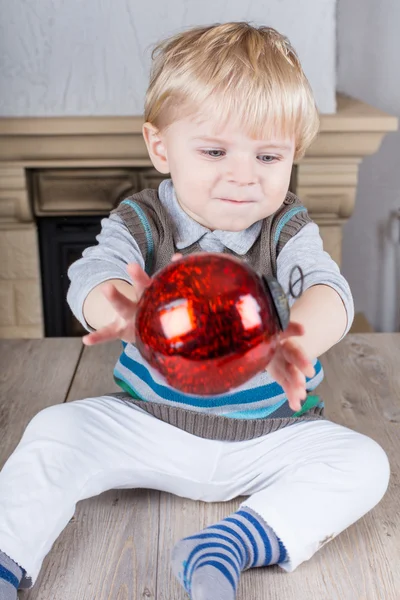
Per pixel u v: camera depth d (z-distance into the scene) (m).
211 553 0.93
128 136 2.03
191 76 1.04
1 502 0.98
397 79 2.42
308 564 1.03
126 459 1.11
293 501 1.00
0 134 2.00
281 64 1.06
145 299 0.69
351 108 2.14
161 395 1.17
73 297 1.06
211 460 1.13
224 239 1.16
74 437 1.07
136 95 2.03
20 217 2.13
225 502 1.17
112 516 1.13
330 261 1.11
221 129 1.03
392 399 1.50
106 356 1.69
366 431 1.38
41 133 2.00
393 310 2.61
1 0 1.94
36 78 2.00
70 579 0.99
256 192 1.05
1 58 1.98
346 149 2.07
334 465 1.05
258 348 0.68
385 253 2.55
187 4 1.97
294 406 0.80
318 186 2.12
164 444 1.13
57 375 1.60
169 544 1.07
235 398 1.15
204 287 0.67
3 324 2.26
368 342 1.79
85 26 1.97
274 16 1.99
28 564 0.94
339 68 2.41
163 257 1.17
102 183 2.13
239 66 1.03
